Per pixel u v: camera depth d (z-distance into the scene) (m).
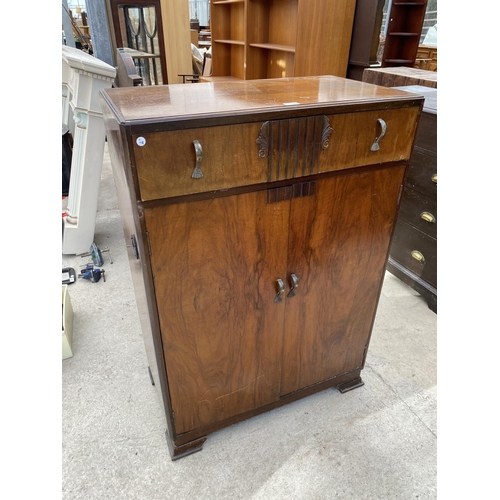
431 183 1.85
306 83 1.20
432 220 1.88
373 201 1.09
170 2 4.34
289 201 0.96
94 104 2.08
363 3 3.12
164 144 0.74
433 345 1.75
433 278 1.96
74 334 1.79
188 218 0.85
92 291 2.09
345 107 0.89
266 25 3.60
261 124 0.81
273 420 1.39
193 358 1.08
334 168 0.96
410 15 3.59
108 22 4.21
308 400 1.47
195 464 1.24
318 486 1.19
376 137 0.97
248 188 0.88
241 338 1.13
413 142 1.04
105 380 1.55
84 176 2.22
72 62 1.96
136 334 1.79
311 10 3.00
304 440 1.32
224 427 1.30
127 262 2.36
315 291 1.17
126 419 1.39
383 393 1.50
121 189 0.97
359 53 3.29
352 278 1.22
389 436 1.34
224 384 1.19
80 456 1.26
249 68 3.70
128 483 1.19
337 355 1.39
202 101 0.89
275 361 1.25
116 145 0.85
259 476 1.21
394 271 2.22
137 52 4.40
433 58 4.98
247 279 1.02
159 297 0.93
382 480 1.20
